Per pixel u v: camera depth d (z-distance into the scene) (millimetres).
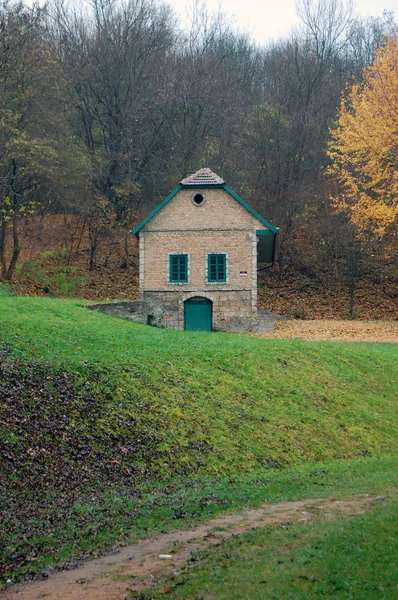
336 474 15531
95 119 56594
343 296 51344
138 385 18594
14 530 10172
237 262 37906
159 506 12055
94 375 18438
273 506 12016
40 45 42125
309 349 26812
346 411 21391
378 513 10234
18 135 38000
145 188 56188
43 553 9305
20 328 22500
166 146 55000
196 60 55750
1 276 44500
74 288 46625
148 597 7445
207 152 54594
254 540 9398
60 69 45562
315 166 56781
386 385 25062
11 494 11766
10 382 16516
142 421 16578
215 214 38031
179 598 7289
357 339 34375
